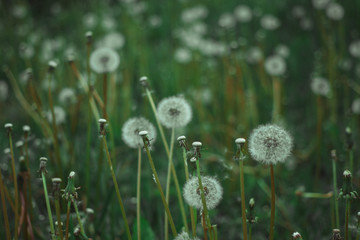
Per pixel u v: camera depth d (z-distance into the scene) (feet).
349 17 9.28
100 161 4.64
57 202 3.82
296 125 6.85
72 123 5.13
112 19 10.69
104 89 4.69
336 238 3.67
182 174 5.16
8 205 4.83
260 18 10.62
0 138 6.40
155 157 5.39
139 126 4.06
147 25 10.67
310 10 10.14
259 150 3.67
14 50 9.76
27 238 4.19
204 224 3.76
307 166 5.50
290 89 7.95
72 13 12.40
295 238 3.69
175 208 4.84
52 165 4.85
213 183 3.78
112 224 4.51
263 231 4.74
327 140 5.62
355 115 5.58
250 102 6.25
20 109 7.70
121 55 7.24
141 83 4.14
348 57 8.34
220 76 7.70
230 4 11.74
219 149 5.80
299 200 4.83
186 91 7.11
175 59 7.50
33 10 14.06
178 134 5.46
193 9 10.21
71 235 3.97
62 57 8.12
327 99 6.52
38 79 8.29
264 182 5.23
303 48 8.98
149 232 4.22
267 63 5.97
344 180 3.76
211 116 6.55
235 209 4.95
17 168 4.82
